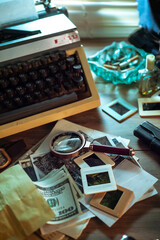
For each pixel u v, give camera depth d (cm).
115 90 119
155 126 98
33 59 101
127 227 76
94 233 76
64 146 95
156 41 119
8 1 103
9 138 102
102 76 122
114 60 125
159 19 110
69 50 104
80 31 146
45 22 108
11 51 98
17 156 96
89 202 81
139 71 115
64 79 106
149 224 77
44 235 75
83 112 110
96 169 88
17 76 101
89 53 136
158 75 113
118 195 81
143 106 110
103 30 144
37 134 103
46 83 103
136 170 89
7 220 74
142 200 82
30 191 79
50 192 83
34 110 100
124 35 146
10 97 99
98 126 104
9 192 78
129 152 91
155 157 94
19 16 108
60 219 77
